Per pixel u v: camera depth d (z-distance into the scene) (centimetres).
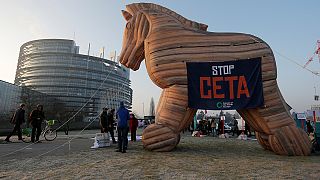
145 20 962
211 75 848
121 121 867
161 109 873
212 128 2212
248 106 816
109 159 712
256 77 828
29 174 531
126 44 989
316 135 909
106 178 499
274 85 832
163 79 865
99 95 5875
